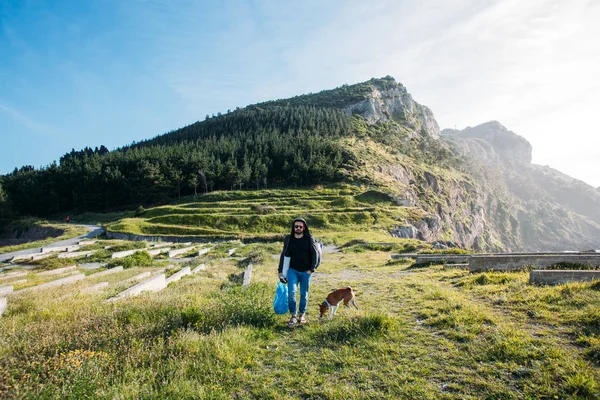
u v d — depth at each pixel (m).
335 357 4.55
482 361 4.17
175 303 7.45
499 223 193.88
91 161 111.62
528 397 3.28
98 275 15.51
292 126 149.62
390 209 71.94
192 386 3.80
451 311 6.11
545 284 7.44
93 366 4.18
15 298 9.23
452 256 13.91
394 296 8.16
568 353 4.06
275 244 34.56
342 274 13.58
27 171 123.12
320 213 65.19
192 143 131.88
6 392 3.50
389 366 4.20
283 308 6.34
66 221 85.94
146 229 58.31
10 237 83.00
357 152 120.25
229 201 83.19
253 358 4.73
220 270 16.50
